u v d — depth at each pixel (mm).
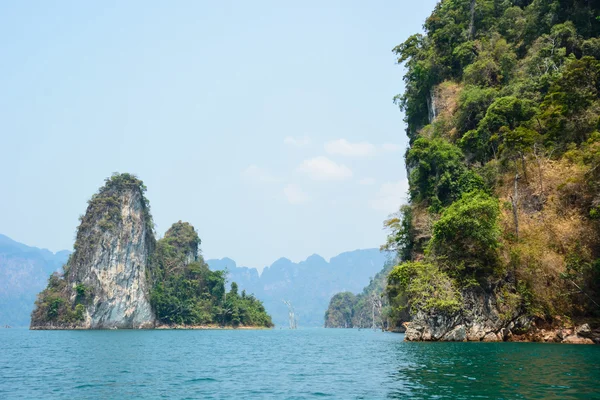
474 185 54844
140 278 142625
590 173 42531
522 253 44594
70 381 23984
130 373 27328
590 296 41656
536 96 57531
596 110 47812
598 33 62188
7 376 26062
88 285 130375
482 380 20812
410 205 67125
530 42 69625
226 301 167125
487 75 70125
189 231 180000
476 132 59656
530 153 51531
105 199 138125
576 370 23312
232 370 28656
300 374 26234
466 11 85625
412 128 91438
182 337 82375
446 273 46469
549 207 46719
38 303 134125
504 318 43938
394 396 18047
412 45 90375
